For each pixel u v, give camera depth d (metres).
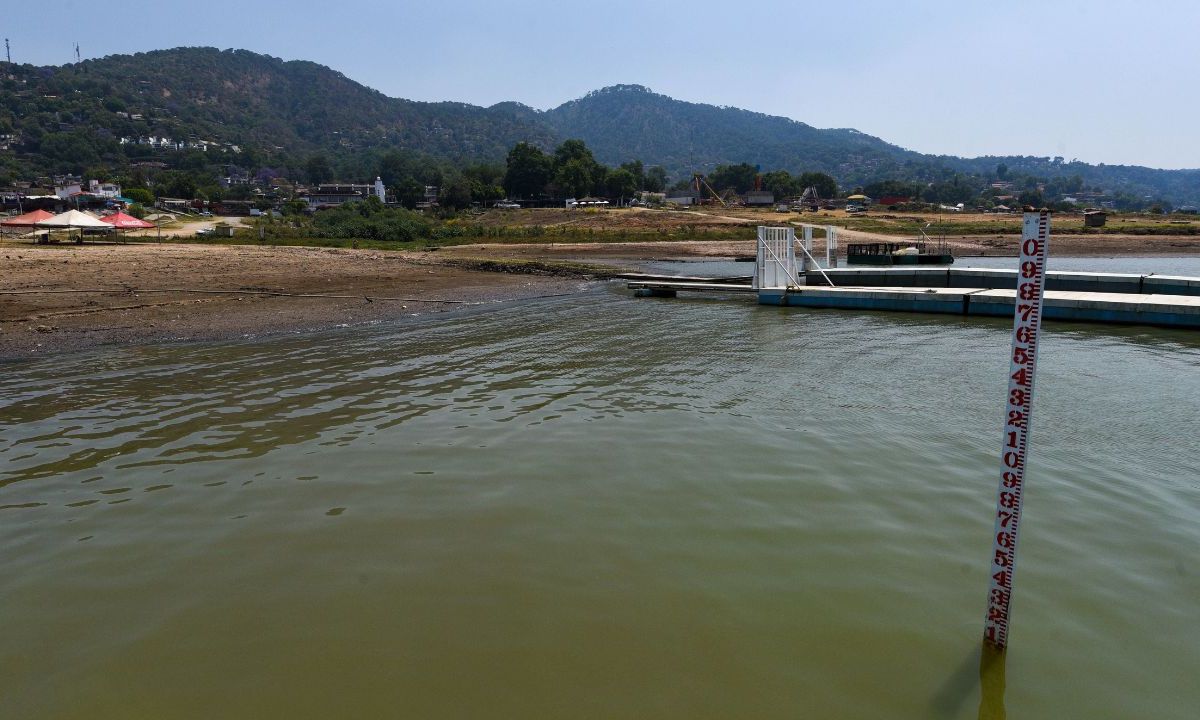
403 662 4.57
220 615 5.12
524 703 4.20
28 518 6.74
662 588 5.45
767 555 5.94
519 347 15.84
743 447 8.59
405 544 6.16
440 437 9.06
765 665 4.55
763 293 24.58
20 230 55.44
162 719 4.08
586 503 6.98
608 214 96.94
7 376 12.75
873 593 5.38
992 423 9.55
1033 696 4.28
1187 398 10.88
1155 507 6.84
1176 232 79.06
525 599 5.30
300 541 6.23
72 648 4.75
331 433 9.28
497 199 128.38
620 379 12.45
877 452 8.40
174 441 8.97
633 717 4.08
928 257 37.66
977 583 5.52
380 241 59.75
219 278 27.91
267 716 4.09
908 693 4.30
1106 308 19.34
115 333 17.16
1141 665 4.57
